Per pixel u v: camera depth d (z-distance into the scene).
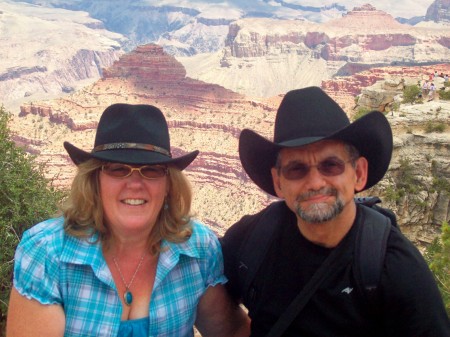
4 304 2.50
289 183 1.03
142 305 1.07
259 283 1.09
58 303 1.01
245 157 1.13
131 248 1.08
